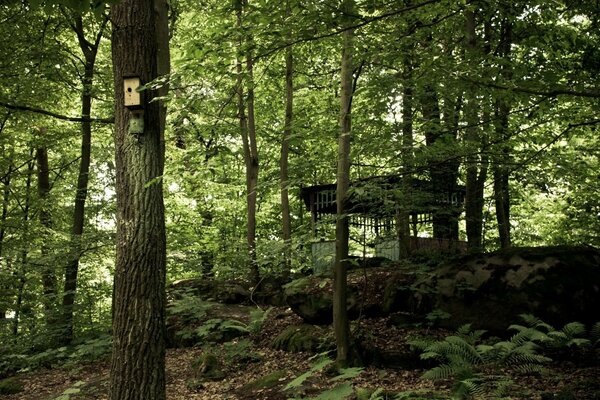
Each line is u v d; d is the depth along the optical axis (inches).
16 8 419.5
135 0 219.5
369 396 210.7
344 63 303.7
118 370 202.1
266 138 635.5
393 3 256.8
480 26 466.3
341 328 295.1
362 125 305.3
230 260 568.7
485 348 213.8
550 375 233.8
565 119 285.9
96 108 594.2
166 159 563.5
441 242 470.3
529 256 322.3
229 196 755.4
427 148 308.5
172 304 434.9
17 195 560.7
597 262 315.6
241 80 267.7
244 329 382.0
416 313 343.6
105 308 639.1
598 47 376.2
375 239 352.5
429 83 271.6
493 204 504.4
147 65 219.3
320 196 577.3
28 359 402.0
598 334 249.9
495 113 328.5
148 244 209.9
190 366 353.4
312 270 532.1
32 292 546.0
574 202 471.8
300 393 251.0
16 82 446.9
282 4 216.5
